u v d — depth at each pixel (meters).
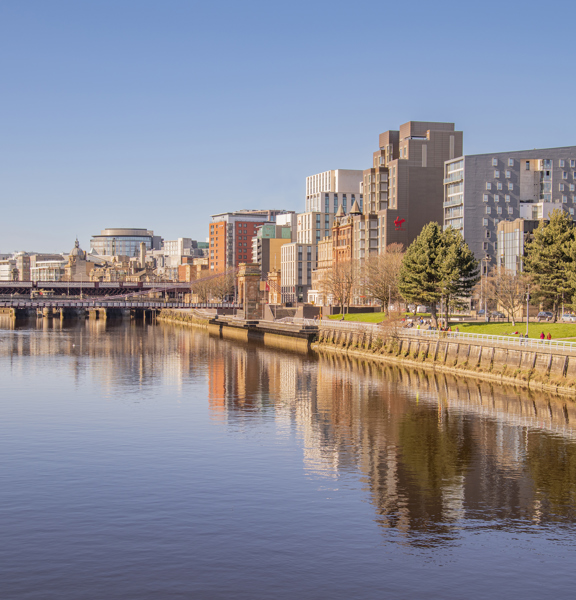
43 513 45.09
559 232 121.38
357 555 39.09
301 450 61.53
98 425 71.81
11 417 75.88
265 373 113.88
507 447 62.75
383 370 114.69
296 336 161.88
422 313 162.50
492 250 196.88
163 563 37.84
